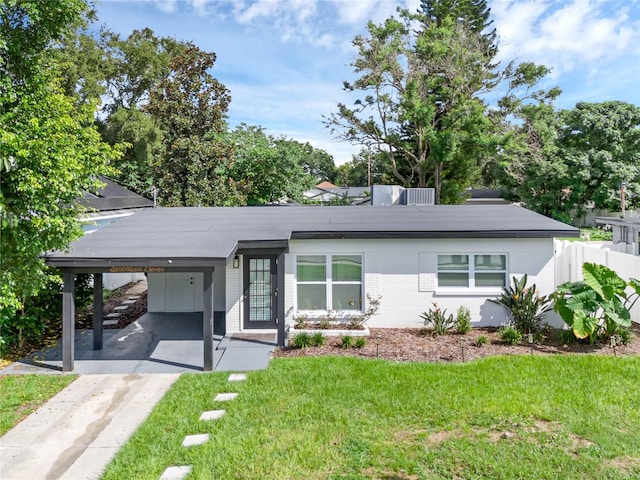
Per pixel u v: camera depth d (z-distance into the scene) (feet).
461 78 91.91
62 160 24.62
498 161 102.42
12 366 27.58
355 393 21.77
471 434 17.42
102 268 26.63
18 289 26.25
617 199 106.42
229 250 27.43
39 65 27.02
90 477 15.47
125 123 104.06
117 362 28.30
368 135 109.09
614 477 14.28
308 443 17.03
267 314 36.27
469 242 35.83
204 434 18.17
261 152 93.81
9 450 17.46
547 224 36.35
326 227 36.04
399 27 97.45
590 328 28.30
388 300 36.32
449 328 34.73
